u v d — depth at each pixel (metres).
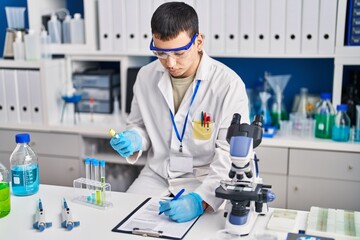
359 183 2.36
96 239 1.27
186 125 1.89
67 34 2.89
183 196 1.46
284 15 2.45
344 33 2.43
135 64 2.92
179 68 1.67
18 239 1.27
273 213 1.43
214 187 1.50
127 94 2.80
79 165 2.80
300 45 2.47
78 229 1.33
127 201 1.55
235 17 2.51
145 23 2.66
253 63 2.89
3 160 2.95
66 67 2.91
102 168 1.53
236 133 1.35
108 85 2.91
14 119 2.89
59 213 1.45
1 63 2.83
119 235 1.29
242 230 1.29
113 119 2.86
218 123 1.82
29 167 1.60
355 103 2.54
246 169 1.31
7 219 1.41
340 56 2.43
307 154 2.40
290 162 2.43
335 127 2.39
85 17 2.78
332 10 2.39
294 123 2.59
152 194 1.93
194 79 1.86
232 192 1.29
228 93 1.79
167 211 1.39
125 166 2.92
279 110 2.66
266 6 2.46
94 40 2.81
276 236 1.28
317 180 2.42
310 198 2.44
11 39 2.91
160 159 2.01
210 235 1.30
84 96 2.96
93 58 2.83
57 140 2.80
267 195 1.33
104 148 2.99
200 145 1.87
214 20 2.54
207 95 1.85
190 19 1.60
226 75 1.84
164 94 1.89
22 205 1.52
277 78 2.70
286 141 2.40
